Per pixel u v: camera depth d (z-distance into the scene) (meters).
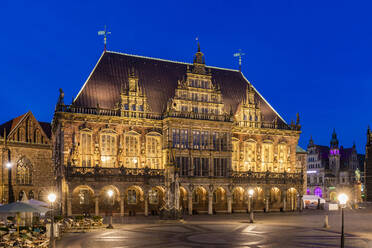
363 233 43.31
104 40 79.88
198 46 80.38
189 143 74.62
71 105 68.56
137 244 35.16
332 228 48.44
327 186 154.88
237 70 93.19
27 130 86.12
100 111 71.06
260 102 89.06
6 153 81.75
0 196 80.06
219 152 76.81
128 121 72.31
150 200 73.06
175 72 83.88
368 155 128.12
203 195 77.12
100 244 35.31
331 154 158.62
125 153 71.88
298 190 83.88
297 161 104.56
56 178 72.75
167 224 53.44
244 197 80.00
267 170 81.12
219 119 77.81
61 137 67.69
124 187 68.56
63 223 46.25
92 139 69.81
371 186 126.06
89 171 66.62
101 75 75.69
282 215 72.62
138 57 82.25
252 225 52.12
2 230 39.03
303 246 34.00
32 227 41.62
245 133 82.31
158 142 74.62
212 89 80.19
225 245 34.50
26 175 84.88
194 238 39.12
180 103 77.12
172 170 57.44
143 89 77.69
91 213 68.69
